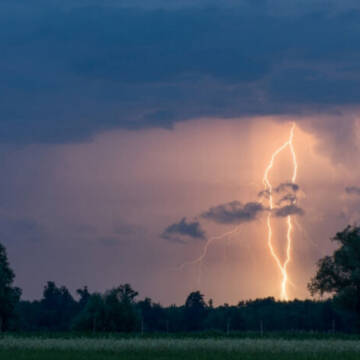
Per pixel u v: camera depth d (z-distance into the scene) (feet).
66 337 219.41
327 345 165.99
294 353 152.97
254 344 166.09
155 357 145.07
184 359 141.79
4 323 284.20
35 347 163.22
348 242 268.82
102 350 158.30
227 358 144.36
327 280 269.23
